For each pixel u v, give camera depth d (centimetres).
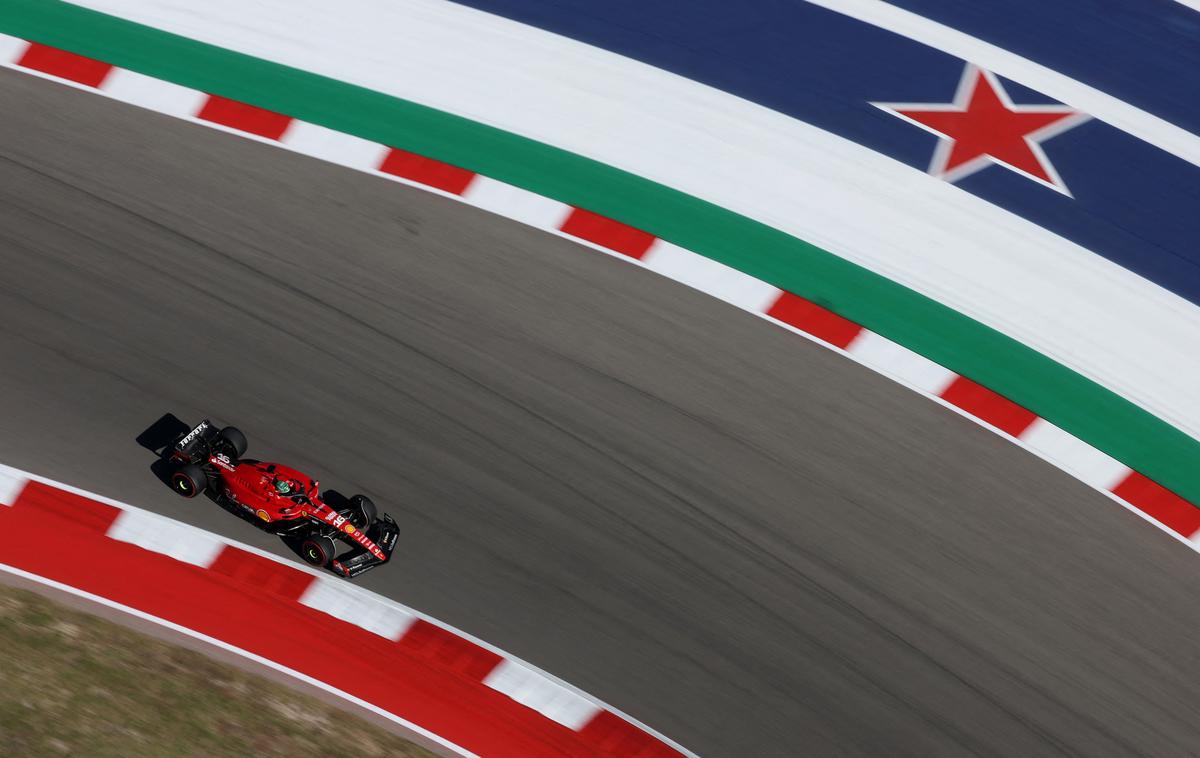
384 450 5459
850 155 6738
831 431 5706
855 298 6184
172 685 4759
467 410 5588
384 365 5669
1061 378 6028
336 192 6216
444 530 5300
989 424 5834
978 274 6353
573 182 6444
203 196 6088
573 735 4941
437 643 5072
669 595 5234
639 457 5538
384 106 6612
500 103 6719
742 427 5666
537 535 5322
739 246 6309
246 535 5238
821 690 5075
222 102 6494
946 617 5259
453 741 4875
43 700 4547
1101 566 5450
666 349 5872
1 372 5475
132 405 5462
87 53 6600
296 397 5550
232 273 5850
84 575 5056
